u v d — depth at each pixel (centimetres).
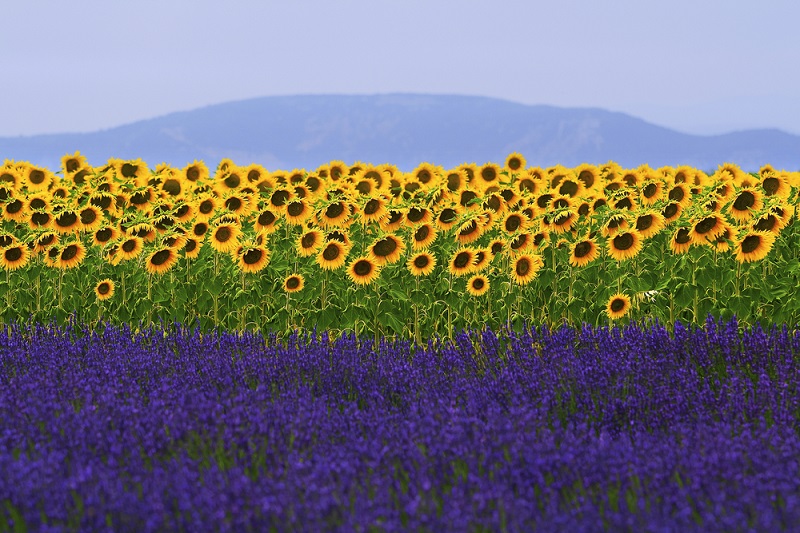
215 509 910
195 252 1948
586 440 1146
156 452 1110
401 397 1384
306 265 1934
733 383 1334
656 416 1272
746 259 1759
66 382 1375
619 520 870
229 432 1138
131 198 2295
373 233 2033
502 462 1045
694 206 1981
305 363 1527
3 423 1186
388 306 1833
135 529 891
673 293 1795
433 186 2477
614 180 2491
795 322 1708
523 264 1850
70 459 1104
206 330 1894
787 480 968
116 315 1922
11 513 920
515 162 2567
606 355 1534
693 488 956
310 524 888
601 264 1905
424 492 963
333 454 1080
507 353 1614
